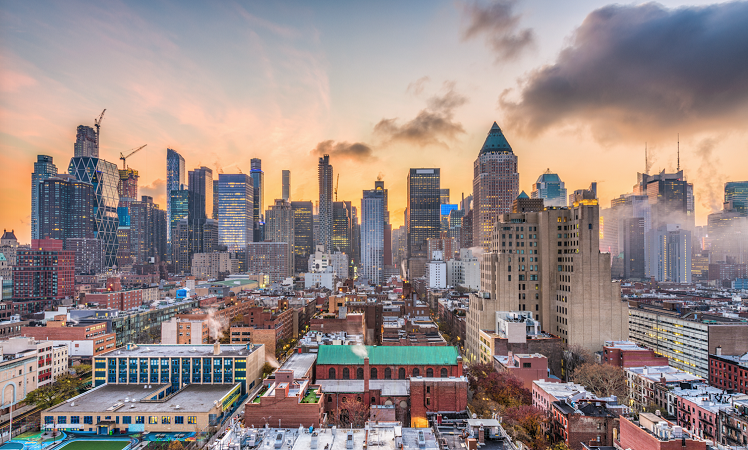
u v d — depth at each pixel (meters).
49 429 143.12
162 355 183.50
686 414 138.50
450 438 102.69
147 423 143.50
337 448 97.56
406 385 152.25
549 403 133.25
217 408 149.75
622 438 101.69
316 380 157.25
